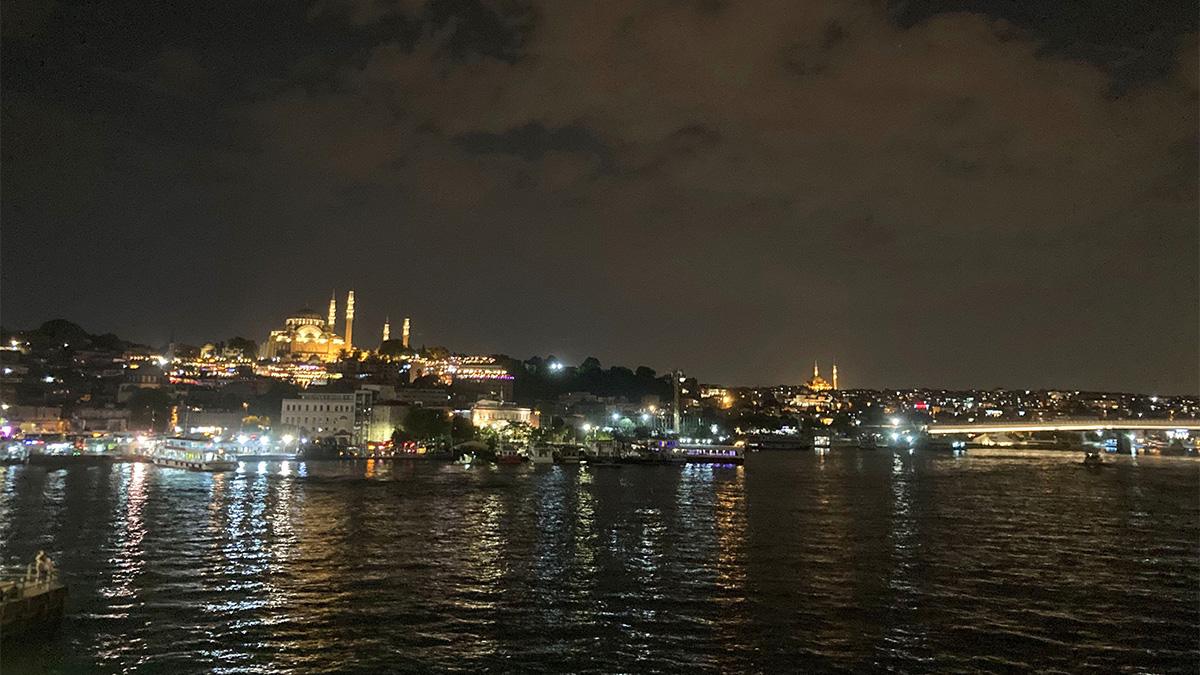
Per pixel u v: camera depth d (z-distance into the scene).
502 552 67.38
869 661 40.59
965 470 197.75
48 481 124.56
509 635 44.12
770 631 45.19
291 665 39.03
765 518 92.00
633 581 56.88
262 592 52.12
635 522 87.31
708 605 50.50
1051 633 45.28
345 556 64.38
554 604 50.41
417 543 71.12
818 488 136.25
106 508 90.88
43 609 42.12
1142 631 45.78
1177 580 58.53
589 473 172.75
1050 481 157.75
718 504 107.44
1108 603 51.75
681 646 42.59
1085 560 66.06
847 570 61.09
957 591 54.59
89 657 39.31
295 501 101.56
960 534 79.94
